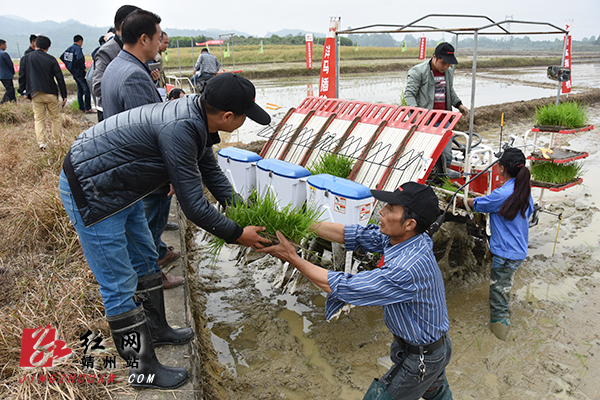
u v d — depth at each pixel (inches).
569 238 218.8
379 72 1143.6
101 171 79.9
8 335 99.7
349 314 159.0
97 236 83.3
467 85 844.0
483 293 176.2
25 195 178.1
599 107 573.6
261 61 1250.0
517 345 144.5
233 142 372.2
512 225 143.1
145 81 116.1
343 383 126.5
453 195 157.8
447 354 91.3
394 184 156.5
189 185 83.3
